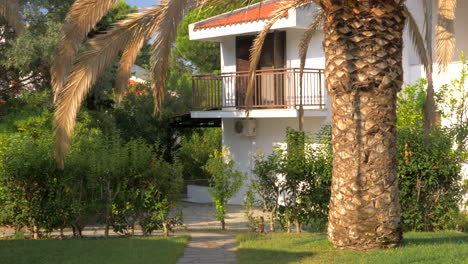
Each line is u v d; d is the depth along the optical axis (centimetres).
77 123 1672
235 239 1134
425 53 1069
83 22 825
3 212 1159
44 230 1238
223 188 1448
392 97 879
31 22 1809
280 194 1240
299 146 1248
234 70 2077
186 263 864
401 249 870
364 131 874
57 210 1159
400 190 1159
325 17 903
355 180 878
